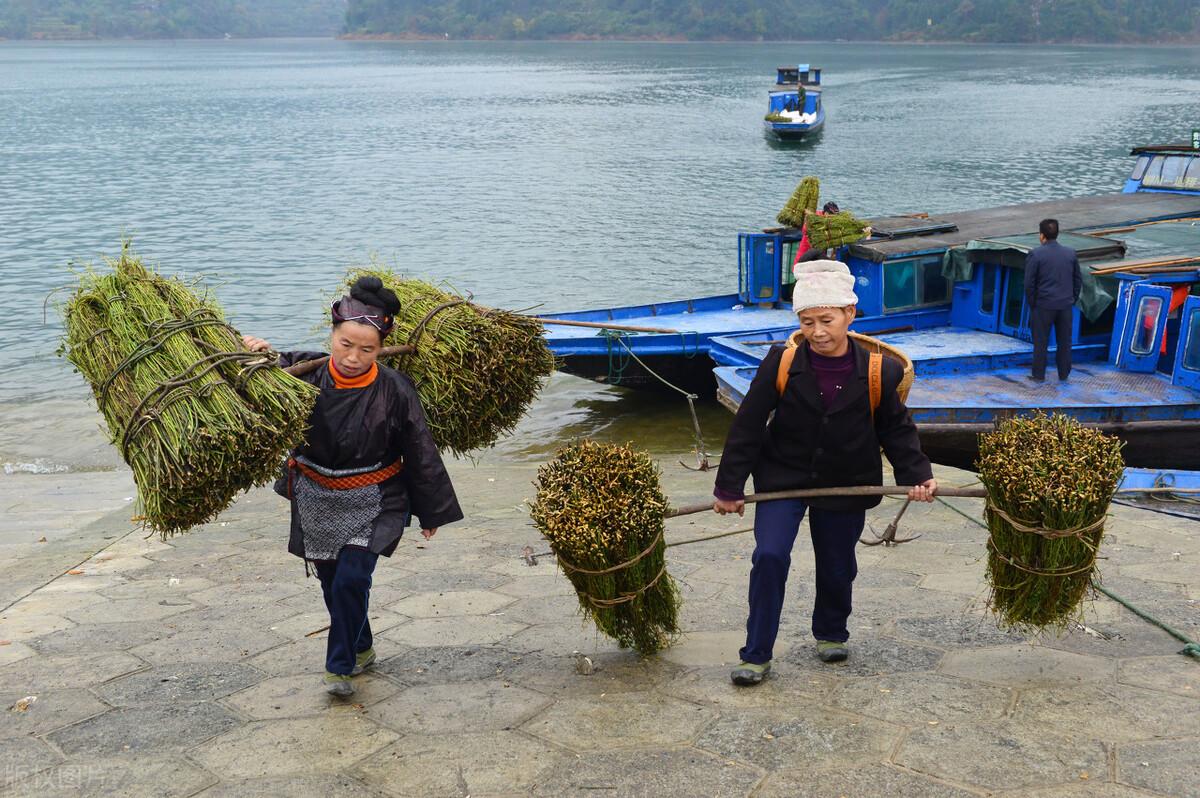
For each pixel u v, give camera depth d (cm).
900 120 6400
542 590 607
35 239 3061
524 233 3038
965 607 535
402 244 2920
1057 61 14625
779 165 4453
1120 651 464
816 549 449
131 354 400
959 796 348
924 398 1137
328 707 441
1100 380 1177
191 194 3944
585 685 452
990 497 420
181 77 13950
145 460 389
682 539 733
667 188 3862
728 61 15562
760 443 437
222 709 444
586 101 8538
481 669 480
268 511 911
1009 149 4875
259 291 2389
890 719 403
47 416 1509
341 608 434
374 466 428
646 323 1565
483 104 8406
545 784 369
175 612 598
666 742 394
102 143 5816
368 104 8650
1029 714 402
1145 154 1930
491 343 470
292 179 4334
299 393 405
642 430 1416
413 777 378
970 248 1337
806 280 416
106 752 406
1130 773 356
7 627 584
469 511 907
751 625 439
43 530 901
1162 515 746
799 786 358
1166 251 1302
